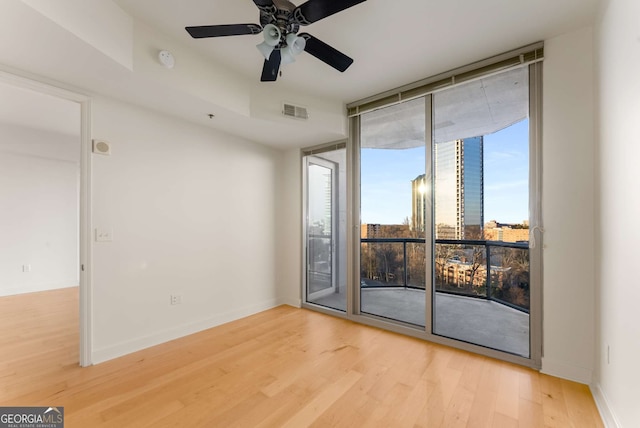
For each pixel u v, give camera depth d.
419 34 2.12
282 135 3.45
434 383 2.06
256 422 1.66
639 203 1.29
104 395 1.91
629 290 1.40
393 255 3.30
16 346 2.63
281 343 2.75
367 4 1.82
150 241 2.70
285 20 1.66
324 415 1.72
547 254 2.17
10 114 3.75
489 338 2.70
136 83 2.17
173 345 2.70
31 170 4.71
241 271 3.54
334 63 2.09
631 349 1.37
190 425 1.63
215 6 1.89
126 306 2.53
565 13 1.90
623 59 1.46
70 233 5.12
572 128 2.06
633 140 1.36
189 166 3.01
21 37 1.60
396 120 3.11
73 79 2.11
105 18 1.78
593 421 1.66
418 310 3.26
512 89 2.39
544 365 2.18
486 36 2.14
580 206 2.03
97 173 2.37
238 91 2.77
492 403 1.82
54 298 4.25
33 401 1.84
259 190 3.80
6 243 4.47
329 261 3.93
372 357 2.46
